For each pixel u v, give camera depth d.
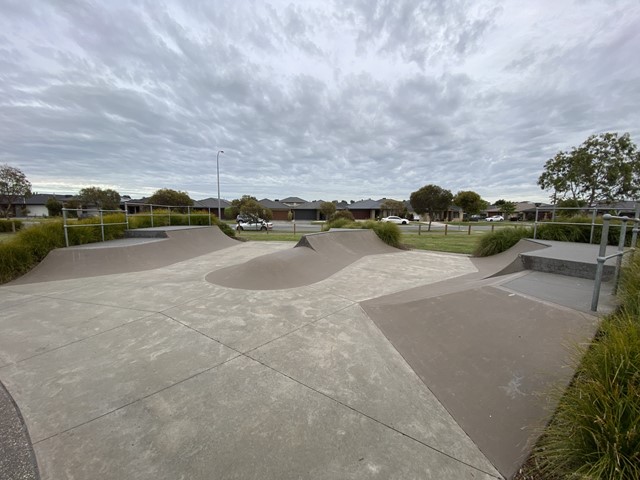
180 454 1.52
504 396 1.93
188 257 8.44
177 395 2.03
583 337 2.12
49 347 2.79
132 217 11.22
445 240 13.23
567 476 1.28
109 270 6.39
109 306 3.96
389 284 5.09
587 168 14.55
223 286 4.96
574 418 1.39
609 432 1.24
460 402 1.93
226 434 1.66
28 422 1.79
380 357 2.54
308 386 2.12
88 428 1.73
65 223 6.97
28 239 6.36
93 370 2.38
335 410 1.85
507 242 8.02
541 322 2.66
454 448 1.55
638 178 13.97
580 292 3.37
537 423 1.66
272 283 5.07
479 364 2.29
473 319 2.92
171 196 31.88
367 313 3.57
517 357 2.27
